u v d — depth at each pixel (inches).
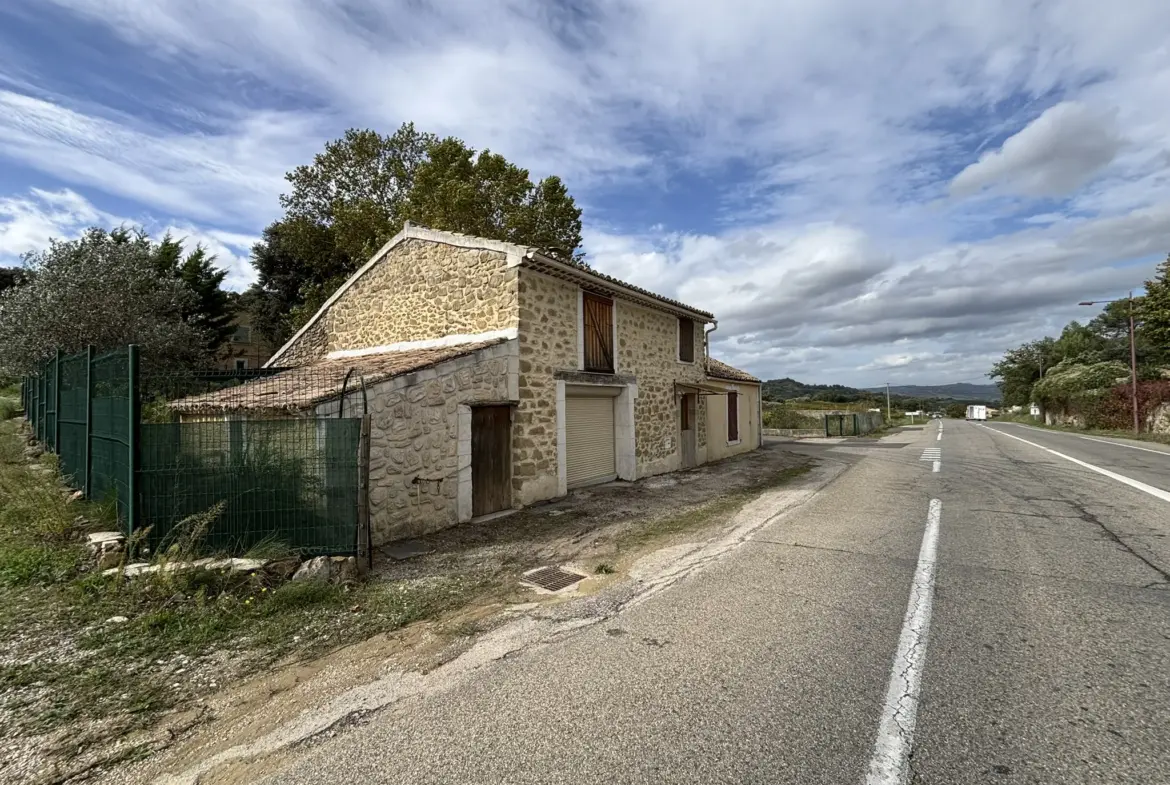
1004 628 142.1
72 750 99.4
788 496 360.2
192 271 817.5
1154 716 101.8
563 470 371.2
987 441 824.3
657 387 487.5
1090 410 1206.3
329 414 250.2
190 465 189.2
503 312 348.2
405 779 89.3
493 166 808.9
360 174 899.4
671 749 94.7
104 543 181.9
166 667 129.9
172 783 90.6
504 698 114.0
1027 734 96.9
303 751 98.1
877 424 1444.4
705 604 165.3
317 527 197.6
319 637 147.4
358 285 472.1
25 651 134.6
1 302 501.7
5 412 515.2
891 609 156.8
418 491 271.3
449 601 175.0
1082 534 237.8
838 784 85.0
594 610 164.1
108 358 217.5
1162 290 844.0
